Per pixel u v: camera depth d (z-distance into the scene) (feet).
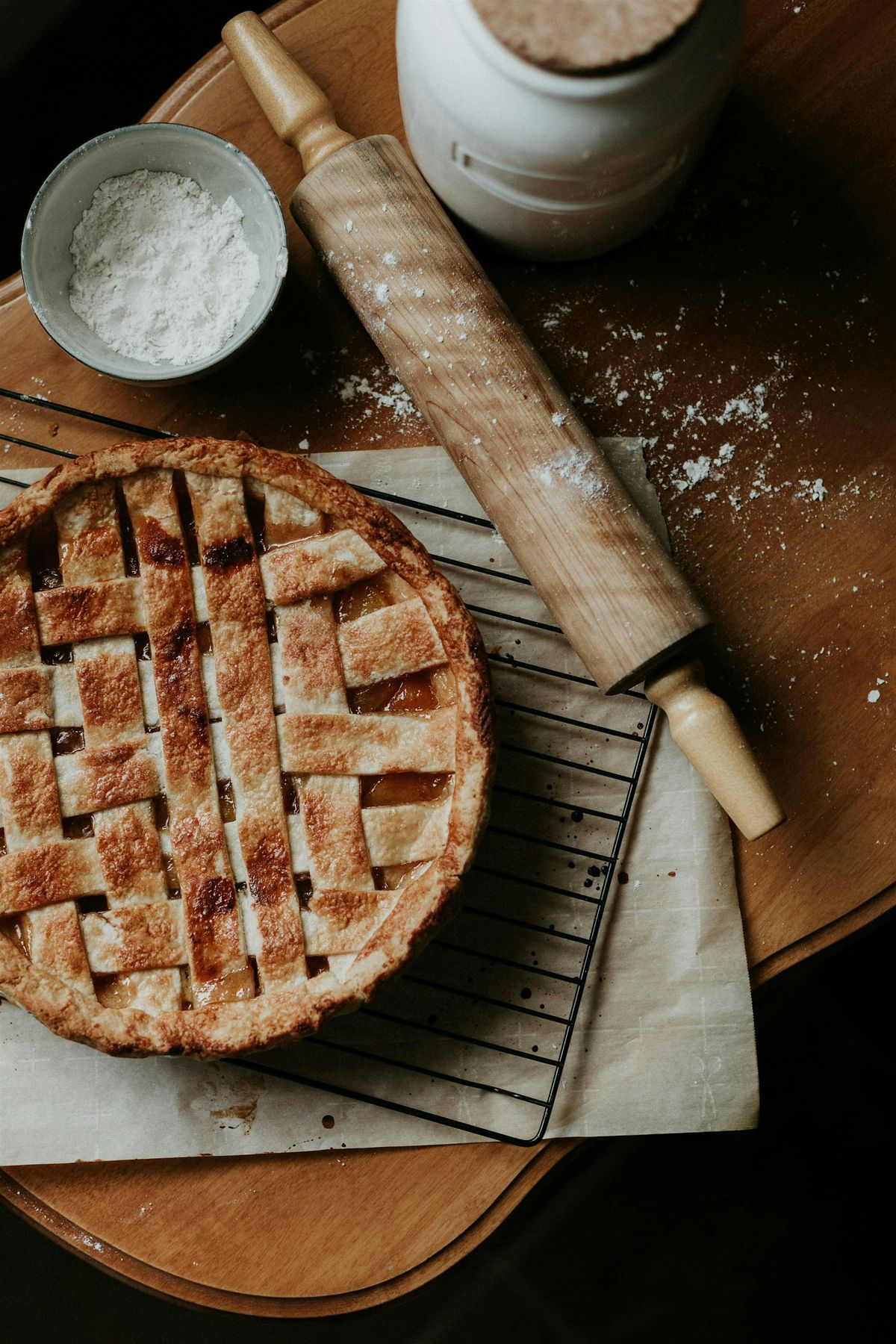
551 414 2.55
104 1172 2.65
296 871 2.50
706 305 2.76
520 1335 3.42
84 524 2.54
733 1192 3.43
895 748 2.73
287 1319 2.64
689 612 2.51
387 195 2.57
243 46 2.63
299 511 2.56
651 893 2.71
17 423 2.72
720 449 2.75
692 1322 3.42
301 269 2.75
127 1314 3.39
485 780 2.50
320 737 2.50
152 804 2.51
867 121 2.77
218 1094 2.65
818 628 2.74
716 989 2.69
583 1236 3.43
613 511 2.53
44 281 2.61
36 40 3.23
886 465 2.75
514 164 2.43
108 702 2.51
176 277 2.65
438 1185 2.66
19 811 2.48
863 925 2.72
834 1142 3.43
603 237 2.63
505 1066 2.68
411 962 2.50
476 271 2.58
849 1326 3.41
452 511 2.74
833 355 2.76
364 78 2.75
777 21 2.76
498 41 2.29
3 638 2.51
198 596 2.54
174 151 2.64
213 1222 2.65
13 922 2.50
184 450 2.54
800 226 2.77
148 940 2.48
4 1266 3.38
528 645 2.74
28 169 3.33
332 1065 2.67
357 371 2.75
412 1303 3.43
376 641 2.53
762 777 2.51
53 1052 2.65
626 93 2.31
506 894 2.71
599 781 2.73
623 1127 2.66
